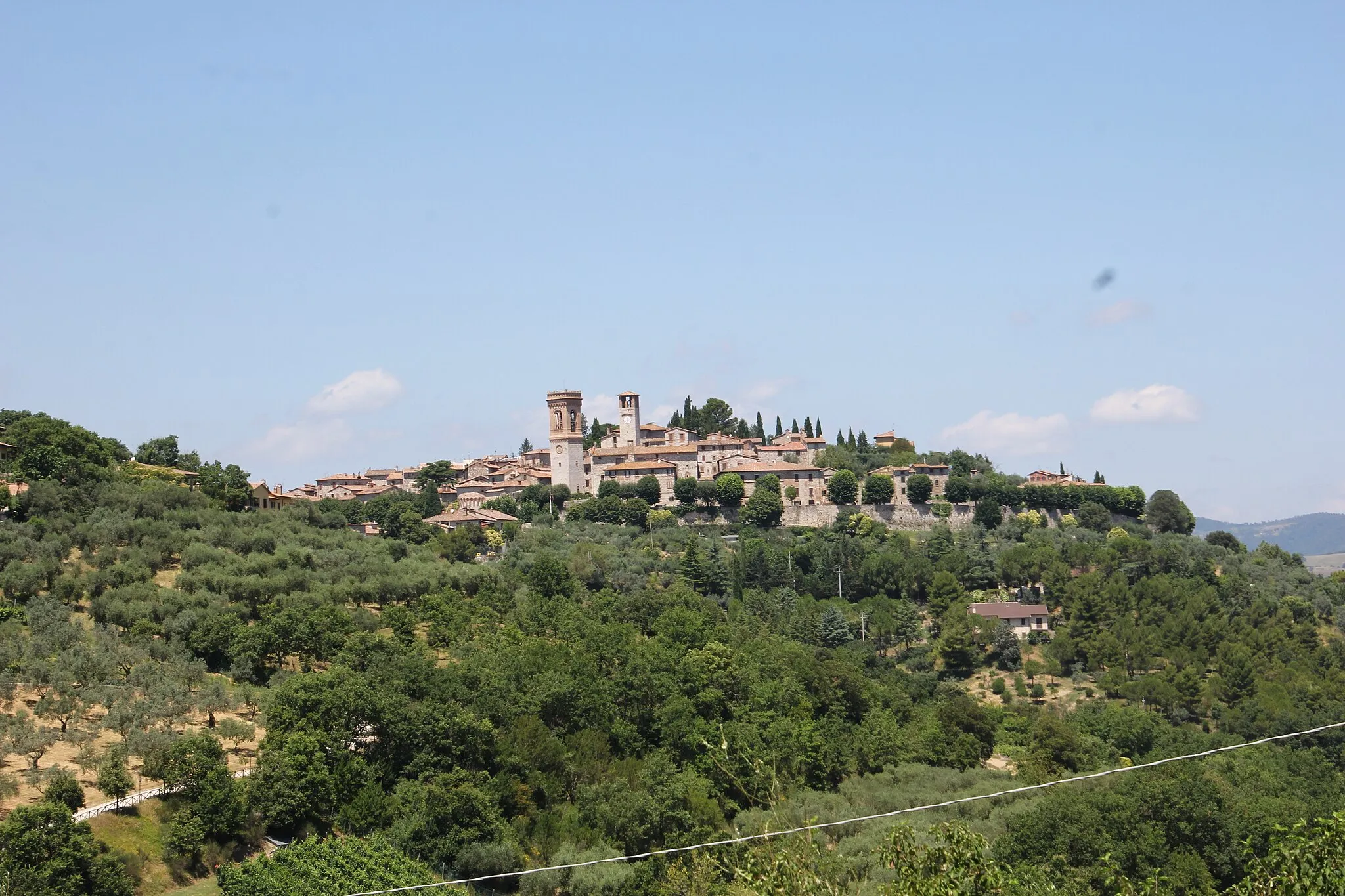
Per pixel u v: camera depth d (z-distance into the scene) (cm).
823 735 15725
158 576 18488
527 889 11819
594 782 14112
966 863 6594
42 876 9706
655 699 16250
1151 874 12106
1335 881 6131
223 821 11469
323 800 12356
